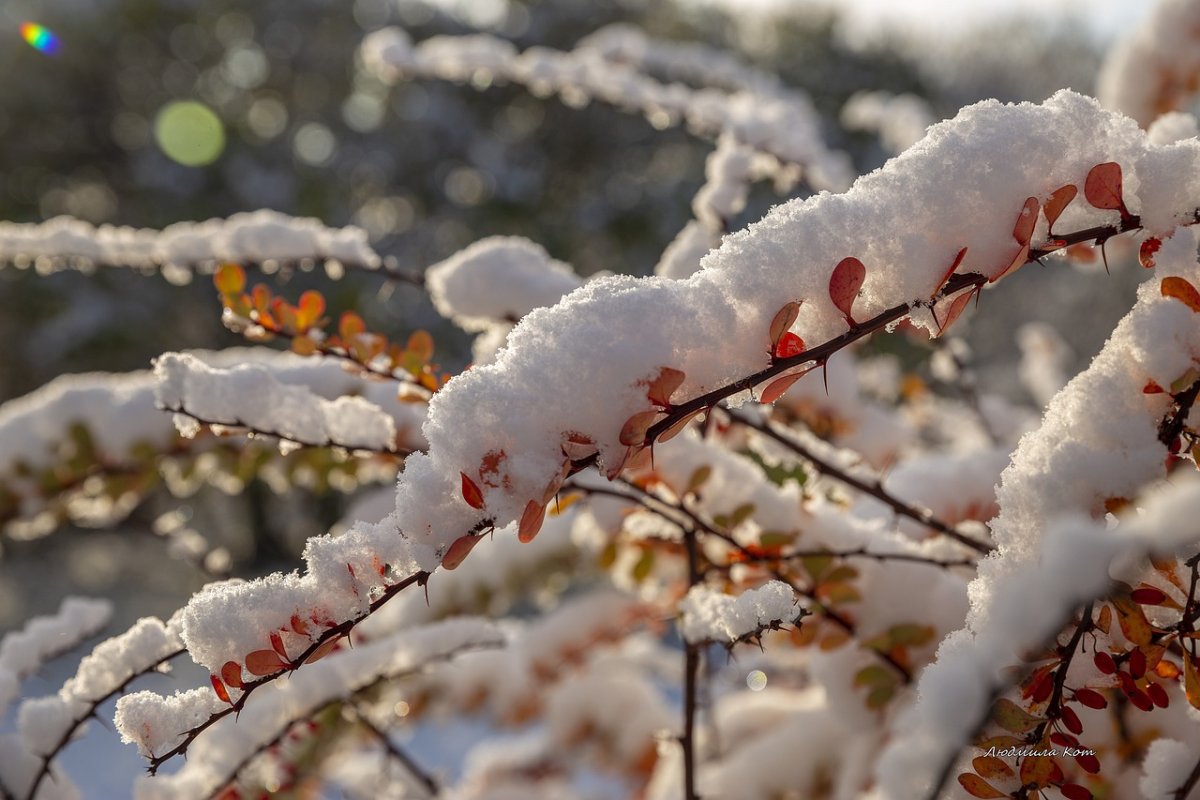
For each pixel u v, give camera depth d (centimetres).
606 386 50
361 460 82
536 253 75
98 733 214
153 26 509
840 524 71
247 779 74
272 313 68
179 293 435
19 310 432
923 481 81
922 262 52
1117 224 53
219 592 51
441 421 50
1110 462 51
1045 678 52
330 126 524
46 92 500
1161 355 52
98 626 70
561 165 527
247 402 64
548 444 50
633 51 133
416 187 510
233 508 446
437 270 74
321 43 541
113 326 427
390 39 117
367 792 105
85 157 510
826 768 88
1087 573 45
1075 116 53
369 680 71
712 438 79
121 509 90
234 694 53
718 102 107
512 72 113
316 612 51
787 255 52
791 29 595
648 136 518
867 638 69
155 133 493
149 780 66
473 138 509
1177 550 50
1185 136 60
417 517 50
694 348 51
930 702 48
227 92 532
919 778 50
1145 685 52
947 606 69
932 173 52
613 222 504
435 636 73
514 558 100
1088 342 470
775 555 70
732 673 112
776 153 101
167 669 60
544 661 117
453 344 425
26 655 68
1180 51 113
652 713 128
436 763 192
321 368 74
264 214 83
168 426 86
